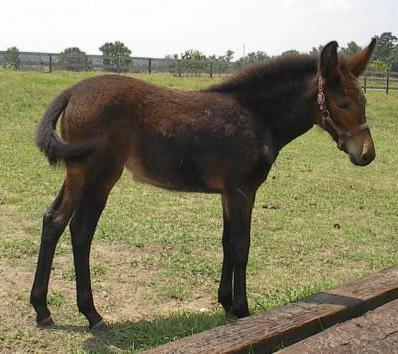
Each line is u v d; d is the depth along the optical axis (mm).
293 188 9375
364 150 4121
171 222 7090
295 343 2826
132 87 4148
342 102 4121
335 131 4219
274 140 4375
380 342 2777
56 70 24016
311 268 5922
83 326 4223
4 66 23734
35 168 9273
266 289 5258
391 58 49219
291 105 4340
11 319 4246
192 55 27297
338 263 6121
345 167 11539
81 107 4043
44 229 4133
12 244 5836
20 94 16156
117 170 4090
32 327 4141
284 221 7504
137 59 25125
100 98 4031
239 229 4199
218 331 2883
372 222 7801
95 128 3988
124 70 24766
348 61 4184
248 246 4242
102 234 6379
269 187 9367
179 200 8234
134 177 4336
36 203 7438
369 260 6254
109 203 7770
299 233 7059
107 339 4012
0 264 5352
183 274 5461
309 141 14461
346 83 4113
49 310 4359
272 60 4363
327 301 3311
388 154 13398
